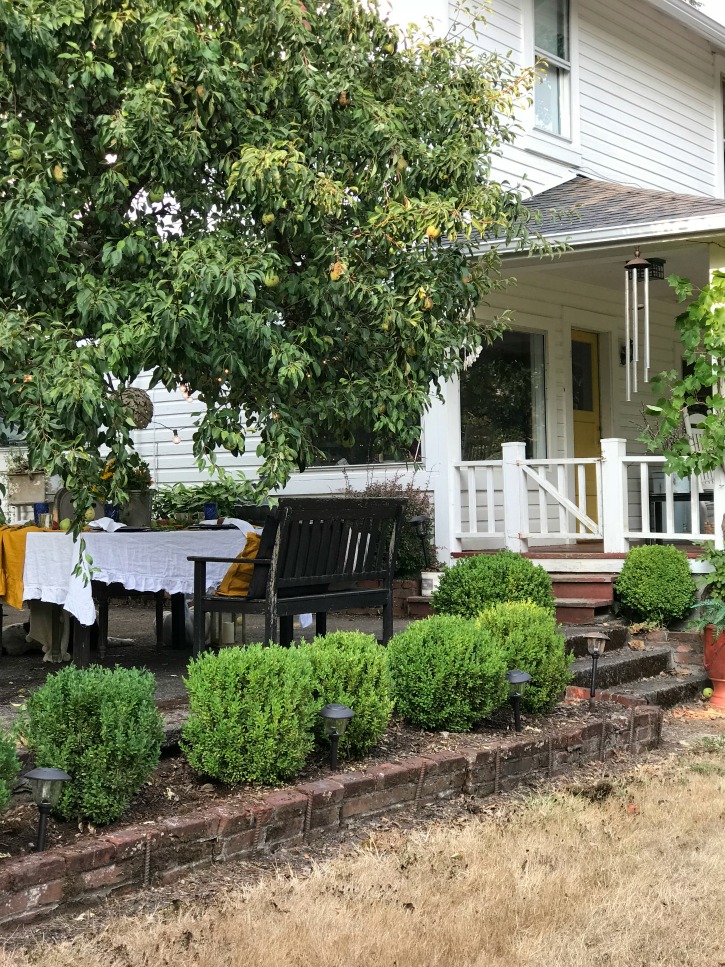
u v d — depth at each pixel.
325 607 6.41
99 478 5.36
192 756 4.73
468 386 10.98
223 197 6.52
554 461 9.86
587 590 9.30
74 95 5.86
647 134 13.80
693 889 4.10
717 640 7.73
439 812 5.02
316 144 6.45
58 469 5.17
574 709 6.52
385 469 11.02
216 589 7.03
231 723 4.63
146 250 5.83
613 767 5.96
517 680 5.79
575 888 4.08
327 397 6.27
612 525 9.62
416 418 6.80
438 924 3.69
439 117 7.23
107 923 3.66
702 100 15.05
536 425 11.75
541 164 11.80
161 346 5.23
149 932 3.55
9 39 5.40
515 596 7.77
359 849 4.46
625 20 13.41
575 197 10.93
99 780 4.12
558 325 11.95
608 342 12.83
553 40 12.28
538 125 11.85
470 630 5.88
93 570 5.60
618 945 3.60
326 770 5.01
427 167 6.98
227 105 6.02
